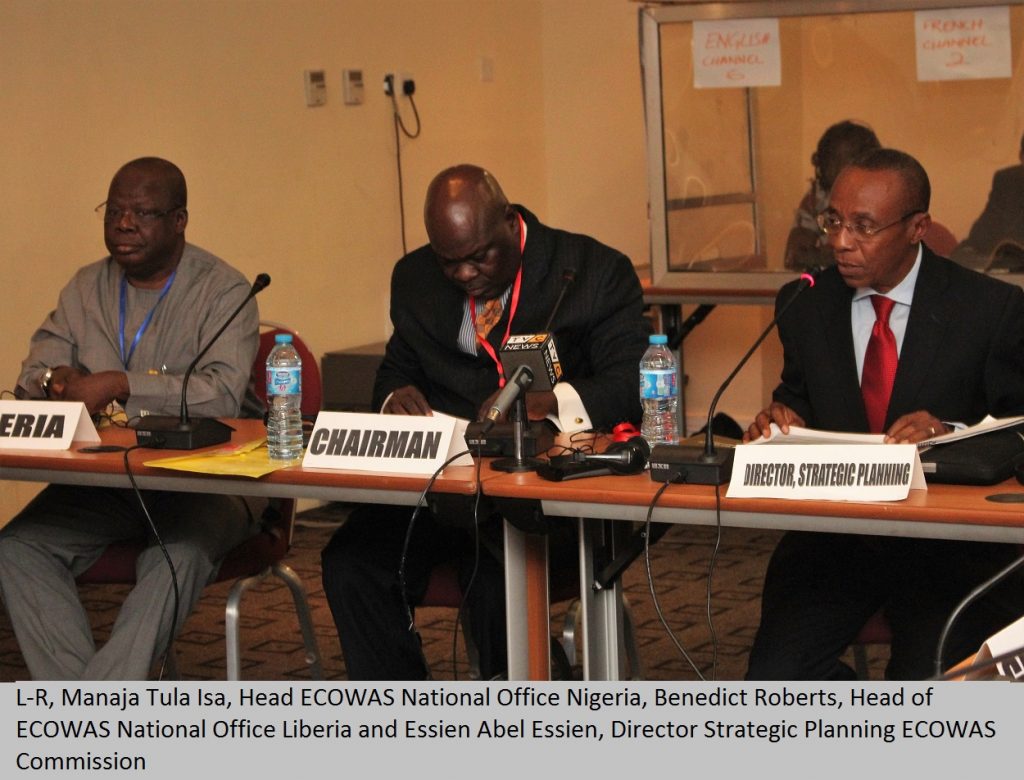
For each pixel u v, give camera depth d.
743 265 4.64
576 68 6.53
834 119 4.43
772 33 4.42
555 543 2.65
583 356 2.96
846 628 2.42
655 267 4.76
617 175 6.49
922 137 4.38
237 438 2.79
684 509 2.17
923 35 4.29
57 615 2.82
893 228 2.54
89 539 2.91
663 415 2.60
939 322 2.58
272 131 5.17
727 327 5.97
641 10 4.55
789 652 2.39
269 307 5.16
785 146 4.49
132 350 3.16
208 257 3.22
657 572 4.36
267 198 5.15
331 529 5.09
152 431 2.70
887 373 2.62
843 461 2.09
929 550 2.45
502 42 6.36
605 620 2.49
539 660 2.48
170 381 3.00
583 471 2.32
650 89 4.61
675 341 4.94
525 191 6.53
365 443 2.43
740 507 2.12
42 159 4.37
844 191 2.57
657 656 3.55
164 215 3.12
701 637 3.70
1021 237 4.31
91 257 4.56
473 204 2.76
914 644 2.37
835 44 4.38
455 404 3.01
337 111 5.48
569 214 6.63
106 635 3.85
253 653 3.68
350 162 5.55
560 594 2.70
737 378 6.00
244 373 3.07
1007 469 2.16
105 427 3.02
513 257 2.87
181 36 4.80
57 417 2.74
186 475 2.54
